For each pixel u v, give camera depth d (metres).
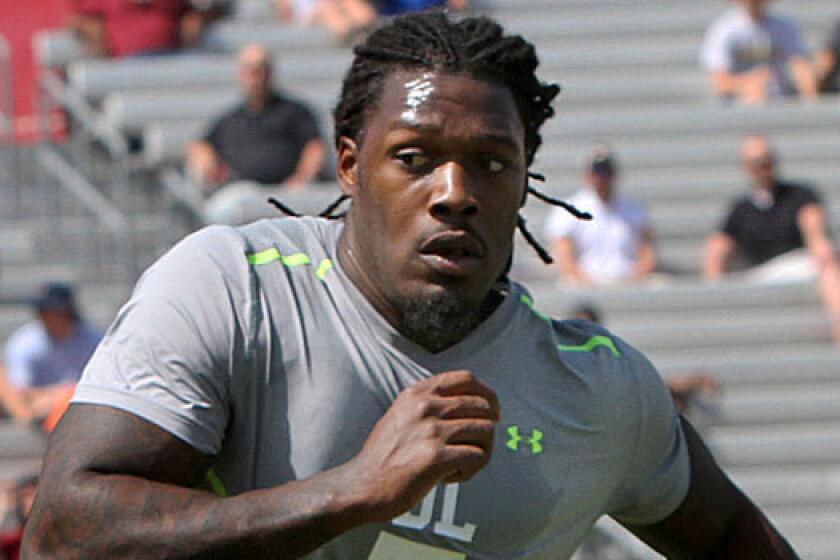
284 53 33.44
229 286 6.89
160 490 6.31
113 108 30.75
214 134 28.30
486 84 6.71
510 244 6.85
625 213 27.69
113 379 6.62
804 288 27.33
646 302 26.97
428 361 7.04
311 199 26.73
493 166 6.70
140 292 6.89
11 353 23.77
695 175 30.67
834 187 30.56
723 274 28.08
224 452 6.88
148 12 32.72
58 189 29.48
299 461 6.84
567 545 7.54
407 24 6.86
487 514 7.11
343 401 6.88
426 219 6.64
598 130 31.27
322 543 6.16
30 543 6.48
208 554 6.15
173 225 28.41
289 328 6.90
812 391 26.62
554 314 26.55
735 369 26.61
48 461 6.52
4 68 33.69
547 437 7.27
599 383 7.46
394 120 6.69
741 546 8.29
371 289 6.97
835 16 35.81
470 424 6.08
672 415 7.89
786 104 31.66
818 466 25.67
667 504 8.03
